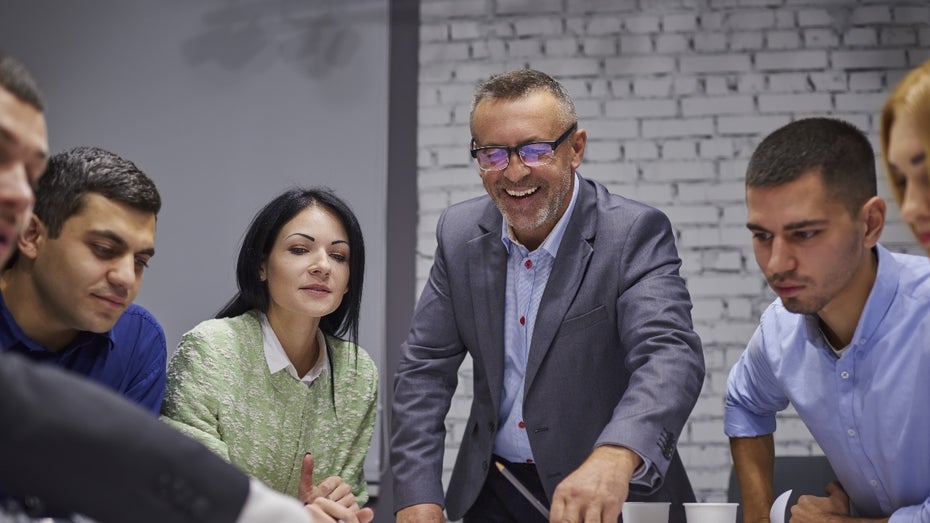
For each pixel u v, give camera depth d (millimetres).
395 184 3844
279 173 3838
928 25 3795
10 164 725
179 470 655
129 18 3971
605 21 3883
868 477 1491
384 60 3869
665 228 1813
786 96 3809
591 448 1760
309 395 1885
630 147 3826
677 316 1682
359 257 1893
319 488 1663
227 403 1774
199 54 3924
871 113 3785
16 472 640
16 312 1426
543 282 1815
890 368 1416
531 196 1735
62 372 666
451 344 1893
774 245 1314
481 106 1758
